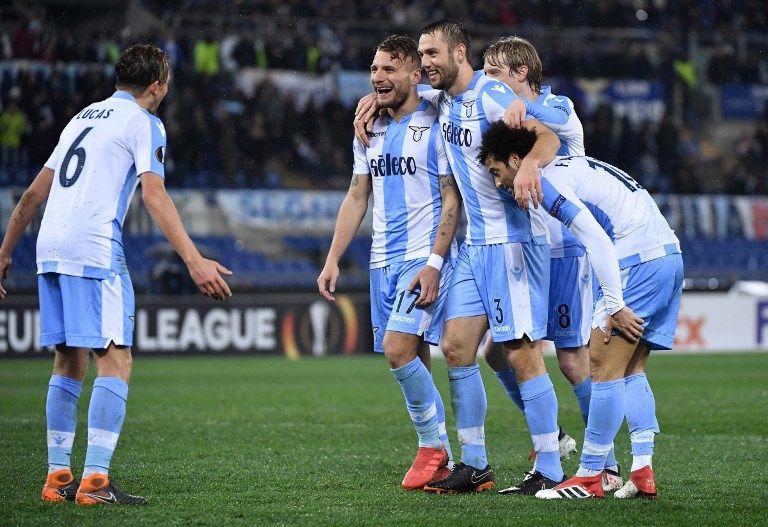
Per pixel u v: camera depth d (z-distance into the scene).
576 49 89.19
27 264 68.94
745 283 77.50
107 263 18.31
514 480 21.72
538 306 20.08
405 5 89.06
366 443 27.59
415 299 20.47
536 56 22.17
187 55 80.56
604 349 19.14
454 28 20.19
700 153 89.88
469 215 20.34
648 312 19.39
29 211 19.62
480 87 20.03
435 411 20.53
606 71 89.19
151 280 70.62
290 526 16.31
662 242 19.53
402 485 20.39
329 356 65.69
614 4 92.81
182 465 23.36
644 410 19.48
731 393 42.09
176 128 77.44
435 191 21.11
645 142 85.75
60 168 18.78
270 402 38.88
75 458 24.50
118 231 18.69
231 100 80.50
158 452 25.55
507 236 19.91
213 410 36.12
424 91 21.47
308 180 81.00
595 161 20.09
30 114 74.62
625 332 18.62
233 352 64.56
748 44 93.81
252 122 80.19
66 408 18.84
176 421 32.75
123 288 18.58
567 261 22.06
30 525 16.25
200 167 77.75
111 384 18.31
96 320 18.16
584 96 88.50
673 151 86.06
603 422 19.17
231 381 48.03
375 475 22.00
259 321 64.94
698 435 29.55
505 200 19.97
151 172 18.48
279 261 75.94
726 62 92.19
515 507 18.09
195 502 18.50
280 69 83.31
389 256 21.47
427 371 20.53
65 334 18.25
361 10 88.06
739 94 92.00
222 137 79.12
